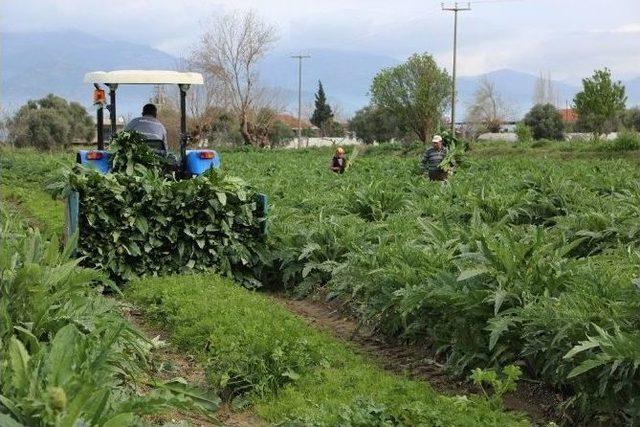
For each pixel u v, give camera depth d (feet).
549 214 48.83
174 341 27.07
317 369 24.07
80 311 20.94
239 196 37.81
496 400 20.98
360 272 31.73
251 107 237.86
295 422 19.49
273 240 39.06
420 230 38.68
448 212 48.80
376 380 23.36
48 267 21.99
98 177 36.11
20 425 13.55
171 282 34.04
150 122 43.09
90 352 17.75
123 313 31.22
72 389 14.38
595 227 39.32
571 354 19.22
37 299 20.31
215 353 24.47
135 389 20.31
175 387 19.12
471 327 24.34
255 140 241.35
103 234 36.24
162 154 42.63
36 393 14.90
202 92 229.86
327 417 19.06
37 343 18.28
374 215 51.37
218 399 19.38
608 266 25.54
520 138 198.18
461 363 24.36
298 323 29.07
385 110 250.57
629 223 38.68
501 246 25.21
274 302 35.53
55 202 73.05
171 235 37.27
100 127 45.80
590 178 64.59
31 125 184.24
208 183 37.58
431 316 26.50
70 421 13.64
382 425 18.65
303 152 191.72
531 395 22.79
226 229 37.86
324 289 36.04
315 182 75.00
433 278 26.71
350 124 300.40
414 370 25.48
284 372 23.11
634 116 249.55
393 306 28.22
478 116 273.75
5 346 17.79
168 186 37.32
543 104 255.29
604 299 22.27
